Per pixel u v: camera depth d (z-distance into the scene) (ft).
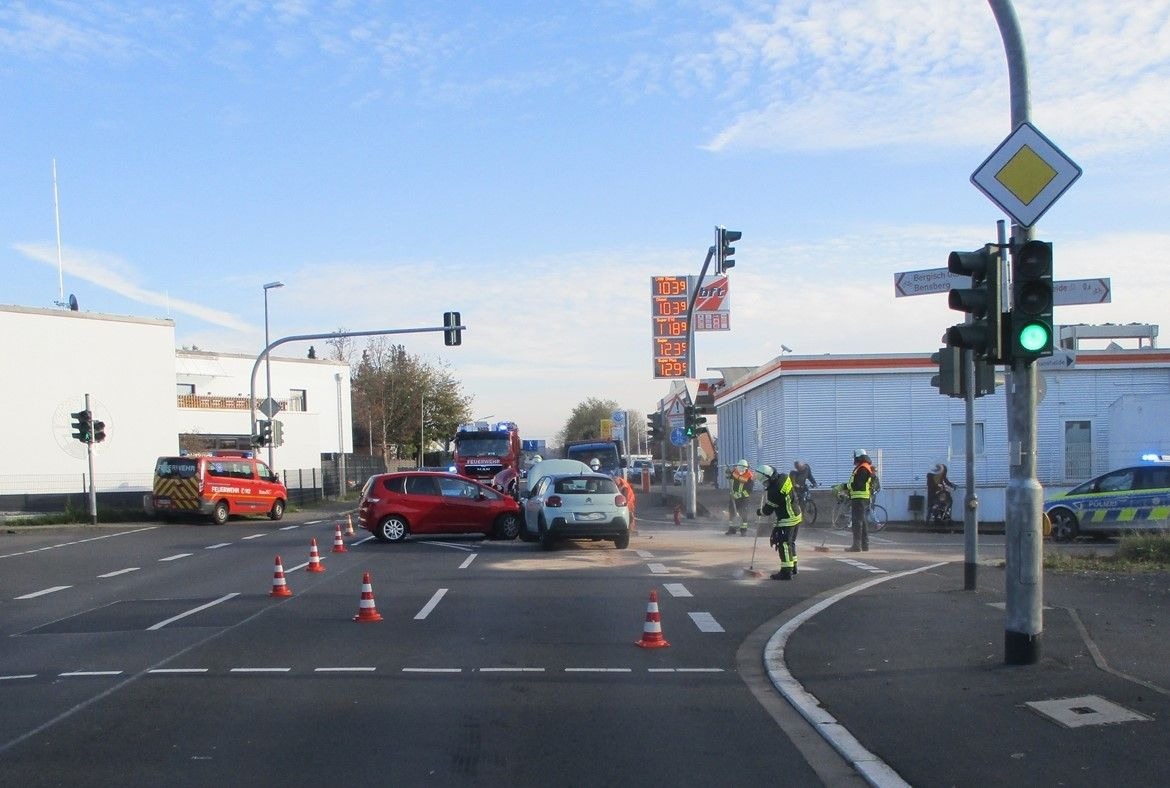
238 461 113.19
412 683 30.01
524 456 178.70
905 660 31.78
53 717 26.25
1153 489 73.92
